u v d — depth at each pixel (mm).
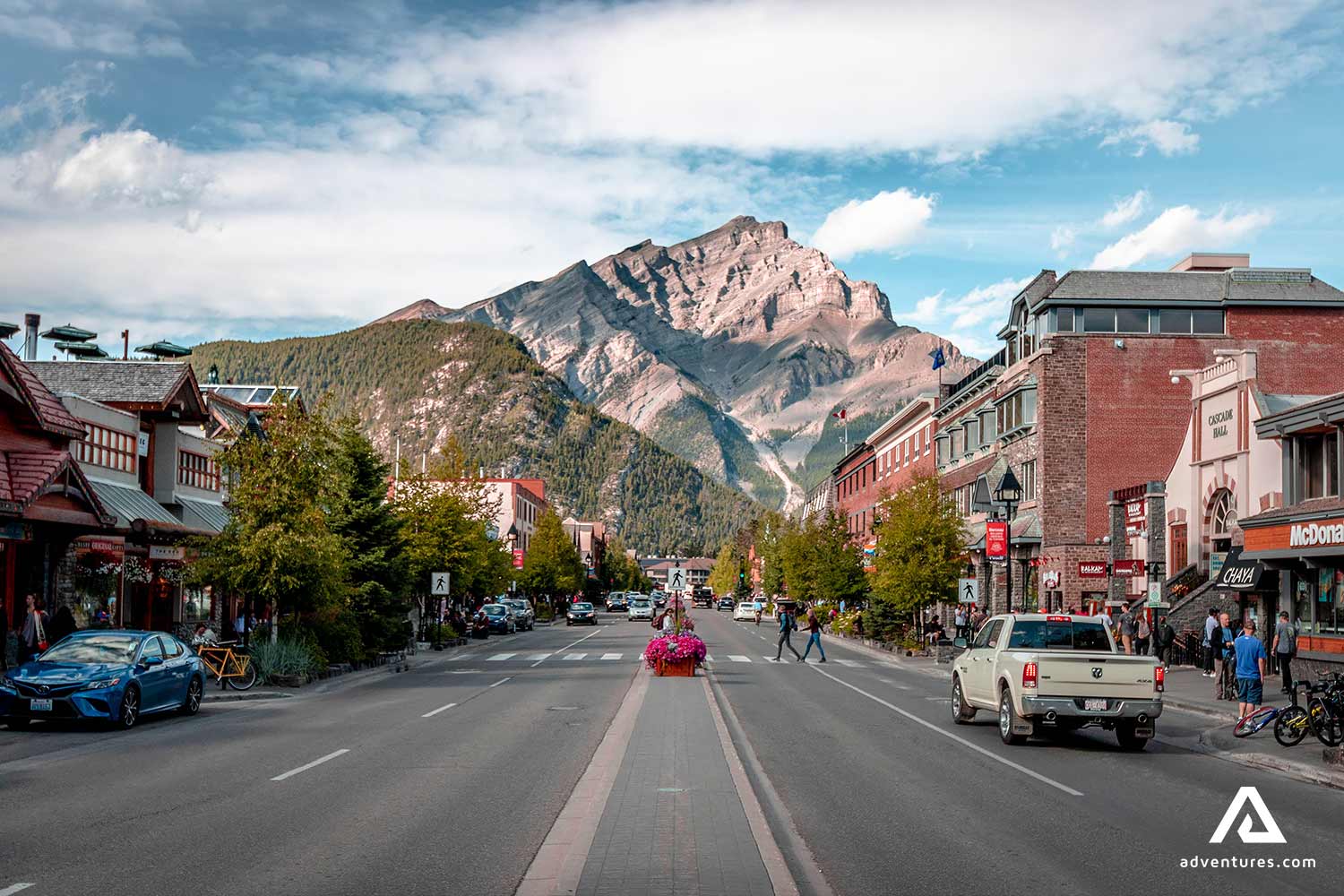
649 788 12547
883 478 84000
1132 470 49031
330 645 34250
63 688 19000
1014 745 18250
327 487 31469
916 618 50750
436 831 10641
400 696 26312
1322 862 9992
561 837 10219
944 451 65375
